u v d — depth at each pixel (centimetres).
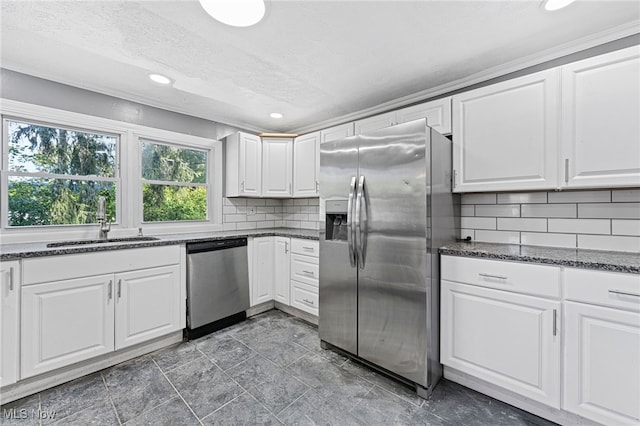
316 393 174
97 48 185
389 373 189
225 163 337
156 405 162
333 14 152
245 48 185
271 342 242
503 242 211
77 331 185
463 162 202
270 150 340
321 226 231
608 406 131
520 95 177
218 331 265
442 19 156
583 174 157
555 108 164
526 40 176
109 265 199
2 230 206
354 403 165
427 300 171
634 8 147
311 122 342
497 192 214
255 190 333
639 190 164
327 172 225
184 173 309
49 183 227
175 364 206
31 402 164
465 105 200
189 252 247
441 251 185
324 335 228
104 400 166
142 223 274
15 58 196
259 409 160
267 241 313
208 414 156
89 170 245
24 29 165
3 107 201
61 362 178
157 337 227
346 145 211
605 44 171
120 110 257
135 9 148
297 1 142
